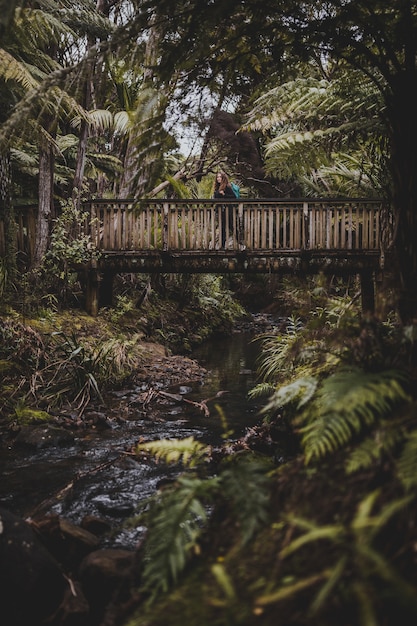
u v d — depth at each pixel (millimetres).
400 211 2191
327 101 3918
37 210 8328
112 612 1616
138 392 5992
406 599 991
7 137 2615
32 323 6645
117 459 3643
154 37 2654
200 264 8250
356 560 1055
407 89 2230
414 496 1149
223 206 8133
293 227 8070
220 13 2381
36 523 2395
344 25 2547
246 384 6691
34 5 5762
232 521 1601
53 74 2428
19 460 3844
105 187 13906
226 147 10391
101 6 8125
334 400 1640
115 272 8391
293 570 1253
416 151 2170
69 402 5332
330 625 1087
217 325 12086
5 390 5137
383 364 1900
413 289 2105
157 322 9734
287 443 2779
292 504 1512
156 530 1515
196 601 1276
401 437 1467
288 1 2559
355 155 7000
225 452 3197
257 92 3299
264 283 15875
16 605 1758
